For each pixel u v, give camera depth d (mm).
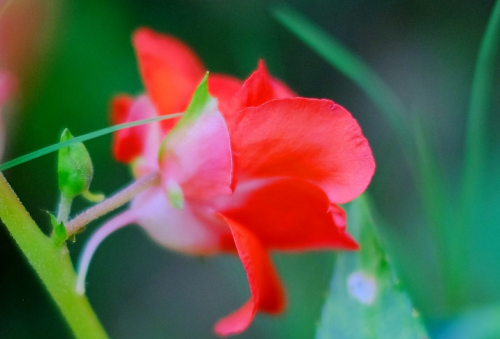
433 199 321
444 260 316
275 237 258
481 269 344
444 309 317
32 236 257
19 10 354
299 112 248
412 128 342
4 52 354
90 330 261
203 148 251
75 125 392
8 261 380
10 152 378
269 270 259
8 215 256
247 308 258
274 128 248
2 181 256
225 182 251
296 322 328
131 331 399
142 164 274
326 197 252
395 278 272
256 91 252
